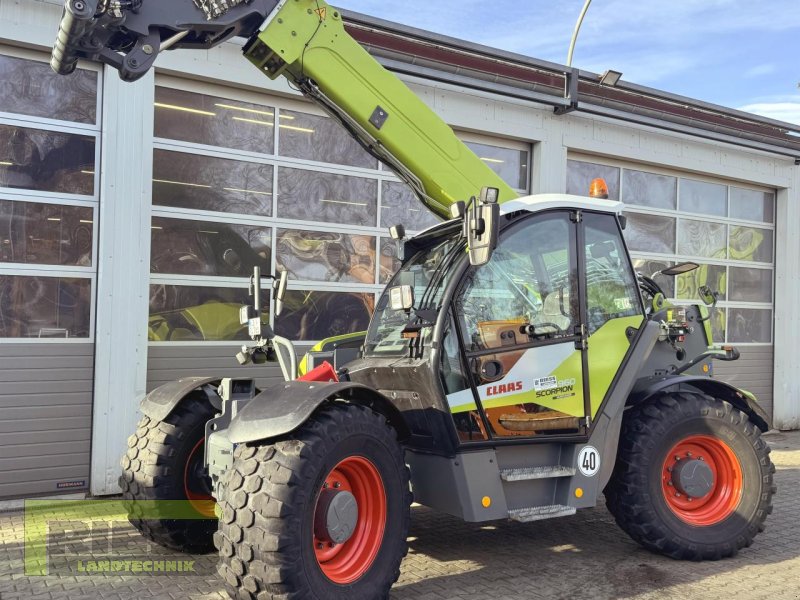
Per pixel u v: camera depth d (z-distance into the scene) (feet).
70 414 18.72
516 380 12.83
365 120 13.66
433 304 12.83
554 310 13.38
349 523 10.72
